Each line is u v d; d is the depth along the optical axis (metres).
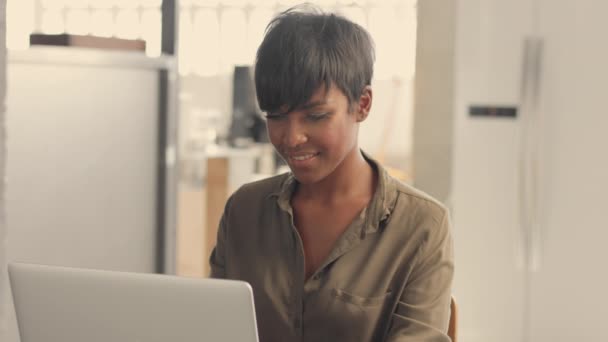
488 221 4.54
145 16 10.97
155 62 3.29
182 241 7.00
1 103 2.17
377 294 1.57
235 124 7.81
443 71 4.74
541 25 4.41
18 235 2.86
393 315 1.58
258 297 1.67
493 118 4.50
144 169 3.31
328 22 1.48
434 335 1.55
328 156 1.49
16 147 2.84
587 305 4.31
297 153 1.49
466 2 4.49
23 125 2.86
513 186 4.51
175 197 3.41
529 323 4.49
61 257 3.02
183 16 10.83
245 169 7.19
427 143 4.81
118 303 1.32
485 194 4.53
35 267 1.37
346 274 1.59
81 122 3.06
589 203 4.29
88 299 1.34
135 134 3.26
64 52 2.96
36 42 3.09
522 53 4.45
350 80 1.48
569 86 4.34
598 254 4.27
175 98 3.39
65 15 11.20
